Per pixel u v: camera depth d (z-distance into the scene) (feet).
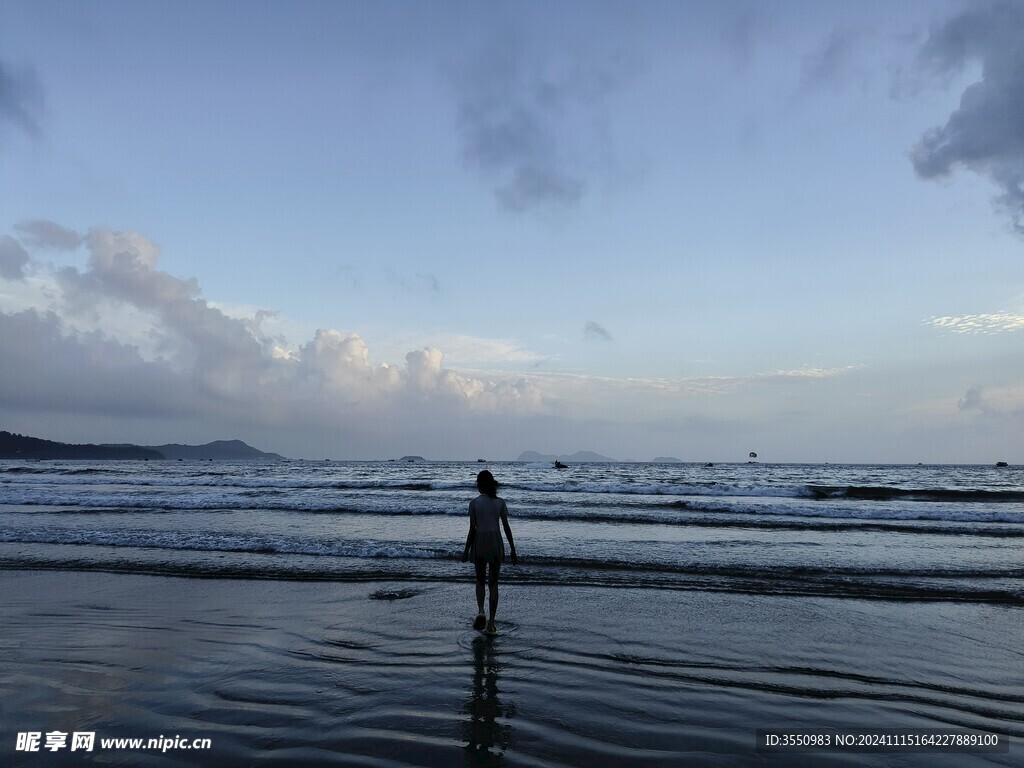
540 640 19.71
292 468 264.52
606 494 83.66
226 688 15.60
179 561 32.63
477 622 20.89
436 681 16.12
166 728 13.23
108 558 33.60
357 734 12.93
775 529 48.21
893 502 75.46
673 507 62.85
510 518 53.47
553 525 49.24
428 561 32.76
